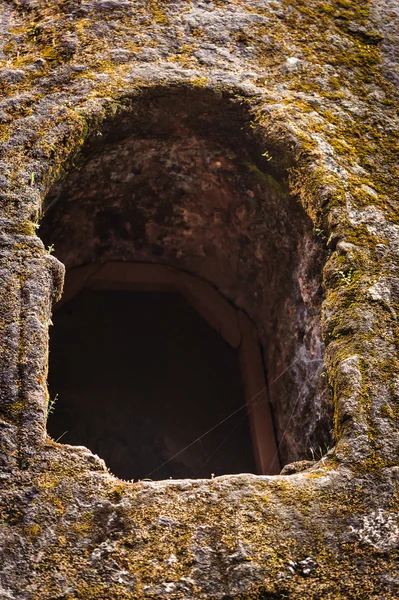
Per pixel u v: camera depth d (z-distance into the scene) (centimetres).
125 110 419
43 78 422
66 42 437
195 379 527
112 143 440
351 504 322
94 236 514
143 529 312
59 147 397
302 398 463
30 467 321
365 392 346
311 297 448
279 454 488
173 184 488
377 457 332
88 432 502
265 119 419
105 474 325
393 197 405
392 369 354
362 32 469
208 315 536
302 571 307
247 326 530
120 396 517
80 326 533
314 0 477
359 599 303
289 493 324
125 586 300
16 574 300
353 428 338
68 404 509
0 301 351
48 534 308
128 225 513
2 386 333
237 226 496
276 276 491
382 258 383
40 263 362
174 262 537
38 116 406
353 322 364
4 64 432
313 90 437
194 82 422
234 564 307
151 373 527
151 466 496
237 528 314
